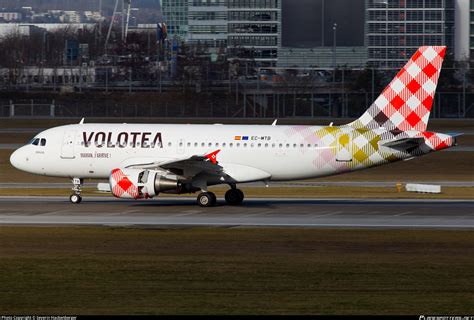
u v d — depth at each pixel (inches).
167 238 5487.2
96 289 4030.5
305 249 5098.4
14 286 4084.6
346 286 4106.8
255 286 4099.4
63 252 4955.7
